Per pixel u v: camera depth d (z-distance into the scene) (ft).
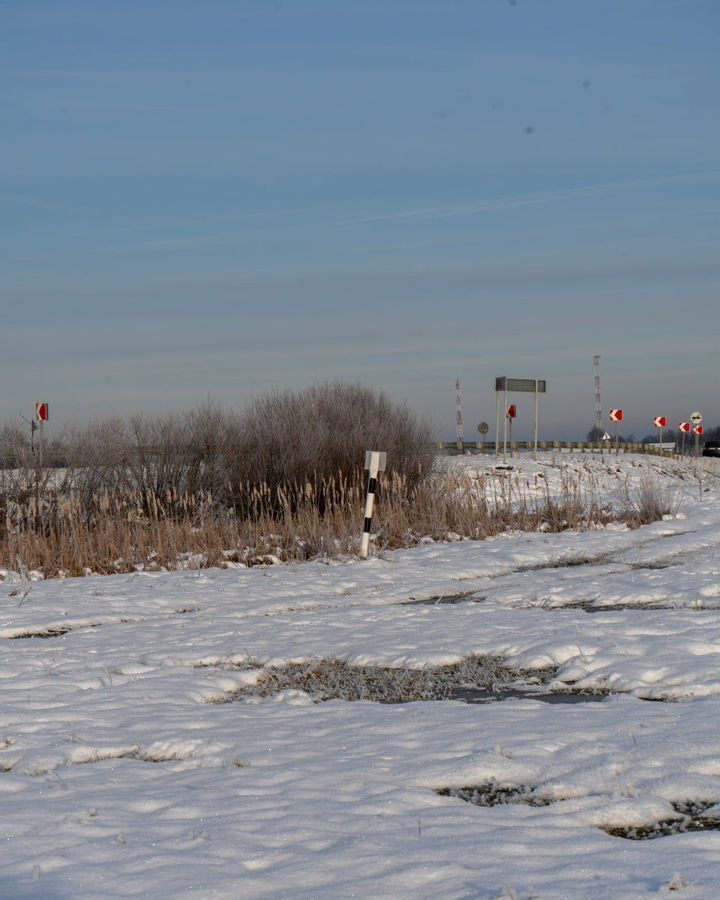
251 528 62.23
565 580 47.67
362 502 69.46
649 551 57.41
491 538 67.51
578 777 18.62
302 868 14.75
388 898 13.64
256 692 27.76
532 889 13.66
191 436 71.26
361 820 16.71
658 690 25.48
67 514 59.41
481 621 36.24
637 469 134.00
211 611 41.27
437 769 19.39
